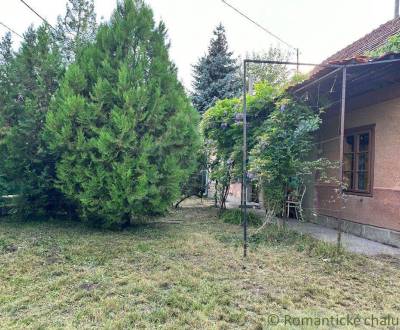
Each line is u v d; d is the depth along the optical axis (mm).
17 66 6195
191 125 6312
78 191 5680
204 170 10016
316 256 4391
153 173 5516
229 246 4949
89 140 5340
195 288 3205
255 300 2957
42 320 2535
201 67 22203
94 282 3350
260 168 5723
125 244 4891
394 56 3963
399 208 4965
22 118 6113
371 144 5664
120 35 5855
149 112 5645
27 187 6203
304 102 5824
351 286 3354
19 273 3602
